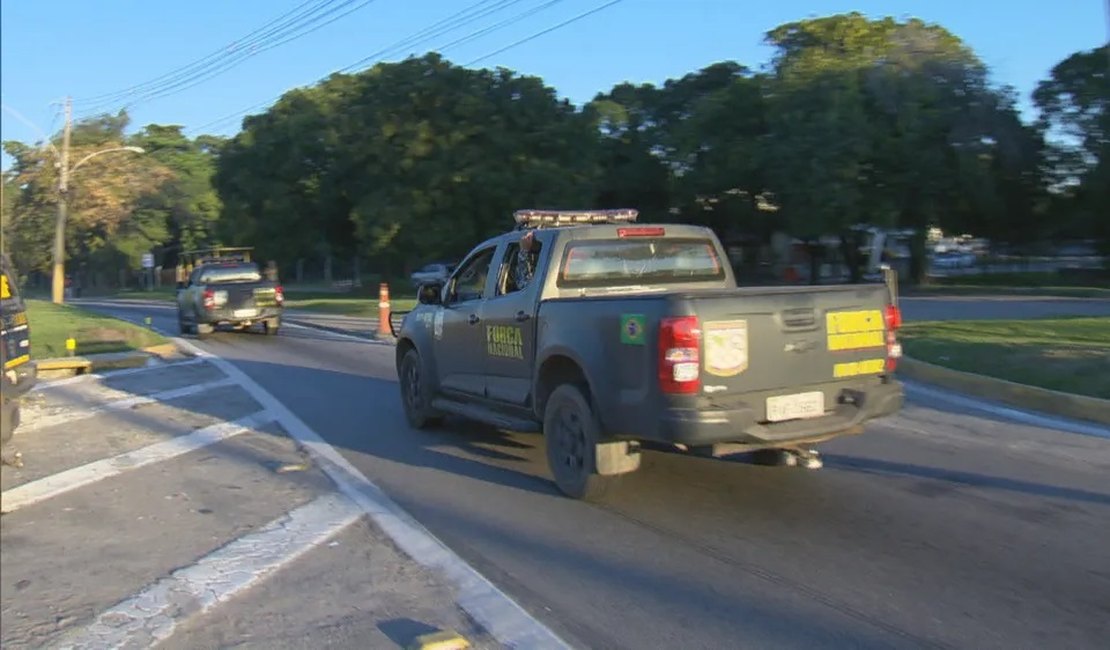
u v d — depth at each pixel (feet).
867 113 107.55
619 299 20.88
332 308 108.78
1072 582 17.02
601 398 21.35
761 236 151.64
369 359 56.24
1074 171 110.83
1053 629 15.08
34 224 175.22
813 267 143.54
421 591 17.34
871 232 121.29
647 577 17.71
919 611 15.87
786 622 15.53
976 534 19.75
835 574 17.63
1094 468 24.82
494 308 26.45
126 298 198.90
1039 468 24.94
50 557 19.70
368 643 15.15
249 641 15.31
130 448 30.63
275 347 65.72
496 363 26.66
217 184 155.43
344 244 162.91
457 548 19.71
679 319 19.43
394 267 151.64
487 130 123.95
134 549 20.15
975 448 27.32
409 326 32.65
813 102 108.68
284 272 221.05
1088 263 131.44
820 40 121.49
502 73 128.98
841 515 21.27
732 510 21.86
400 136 125.08
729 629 15.31
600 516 21.67
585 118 130.52
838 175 105.19
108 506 23.56
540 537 20.29
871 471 25.07
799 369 20.59
